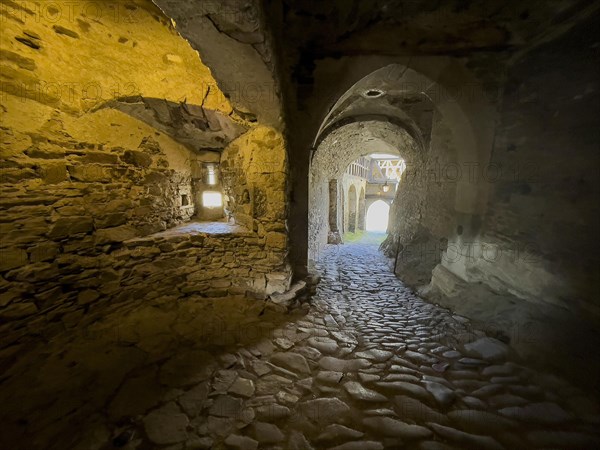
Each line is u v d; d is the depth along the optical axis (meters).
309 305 3.27
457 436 1.50
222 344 2.37
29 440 1.40
